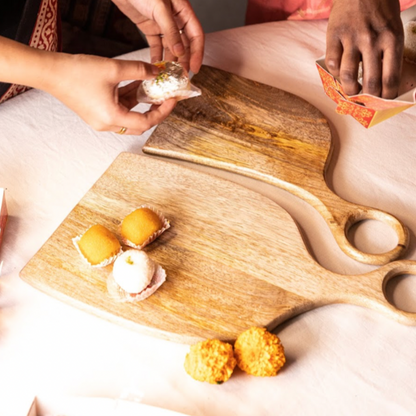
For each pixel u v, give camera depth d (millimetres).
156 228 958
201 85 1259
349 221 1021
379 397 812
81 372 830
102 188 1055
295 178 1086
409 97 1057
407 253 991
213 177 1073
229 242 980
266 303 896
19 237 1005
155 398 806
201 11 2578
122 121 1017
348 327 893
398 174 1127
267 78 1323
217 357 785
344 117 1235
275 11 1726
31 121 1200
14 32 1258
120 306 888
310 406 800
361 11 1065
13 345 855
